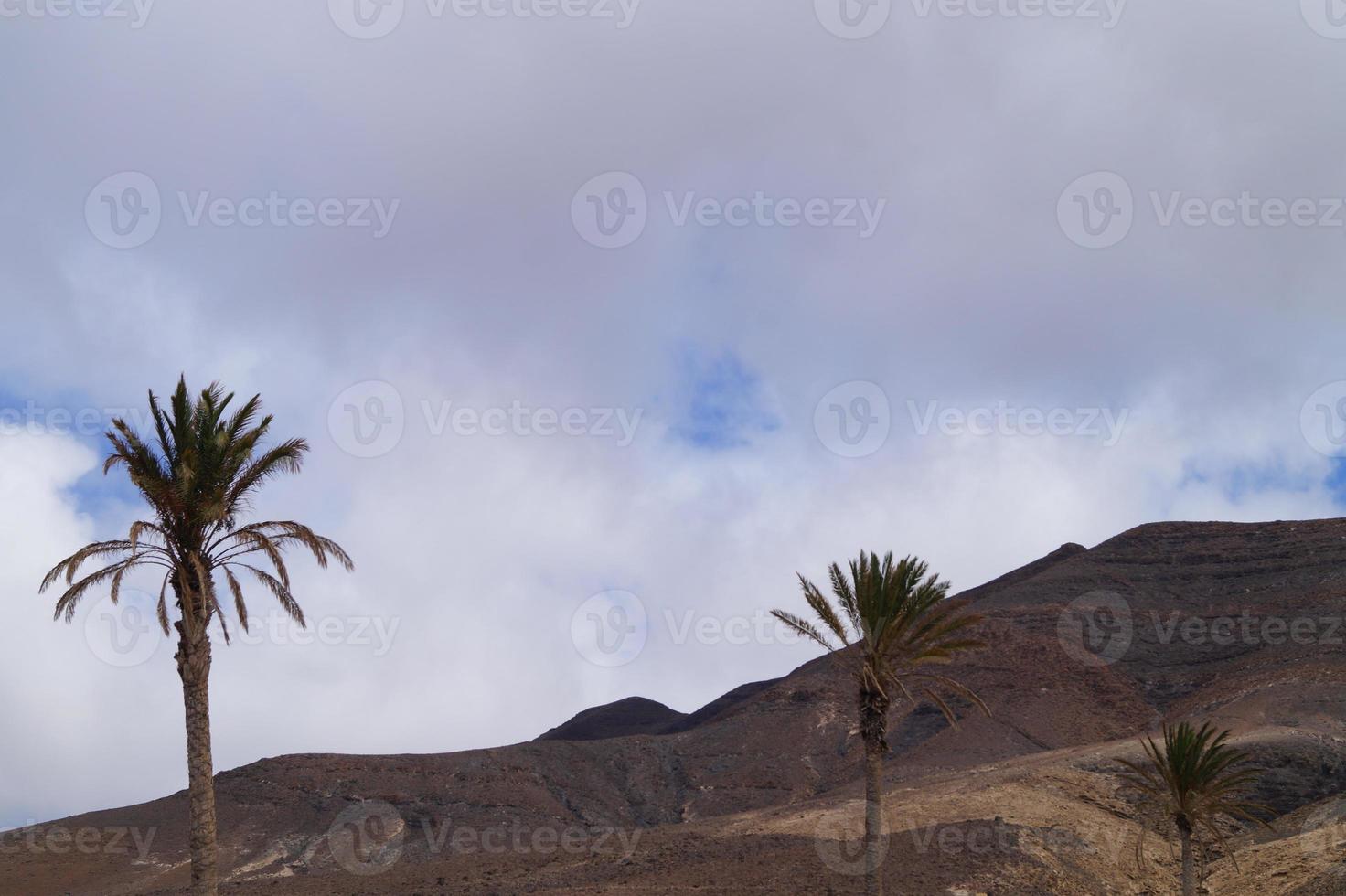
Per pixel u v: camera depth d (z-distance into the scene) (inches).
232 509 1347.2
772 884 1818.4
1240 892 1776.6
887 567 1402.6
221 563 1331.2
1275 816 2322.8
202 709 1295.5
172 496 1263.5
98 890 2706.7
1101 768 2539.4
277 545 1353.3
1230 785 1549.0
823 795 3353.8
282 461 1370.6
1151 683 4033.0
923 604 1381.6
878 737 1395.2
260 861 2999.5
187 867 2906.0
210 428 1331.2
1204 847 2138.3
